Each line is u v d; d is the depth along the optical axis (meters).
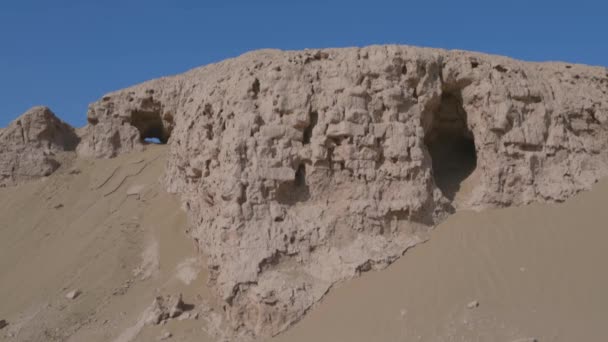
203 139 18.39
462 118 19.06
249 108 16.92
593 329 12.91
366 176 16.59
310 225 16.05
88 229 24.78
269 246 15.55
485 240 16.00
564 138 18.61
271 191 16.20
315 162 16.53
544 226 16.47
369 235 16.20
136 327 16.31
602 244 15.53
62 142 33.06
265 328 14.84
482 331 13.09
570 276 14.62
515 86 18.33
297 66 17.39
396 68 17.52
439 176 19.12
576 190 17.78
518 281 14.59
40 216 27.72
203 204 18.28
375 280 15.27
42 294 20.53
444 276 14.83
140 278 19.75
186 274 18.38
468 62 18.36
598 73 21.62
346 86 17.08
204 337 15.30
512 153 17.77
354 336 13.73
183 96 28.20
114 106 31.56
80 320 18.30
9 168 31.27
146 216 23.64
